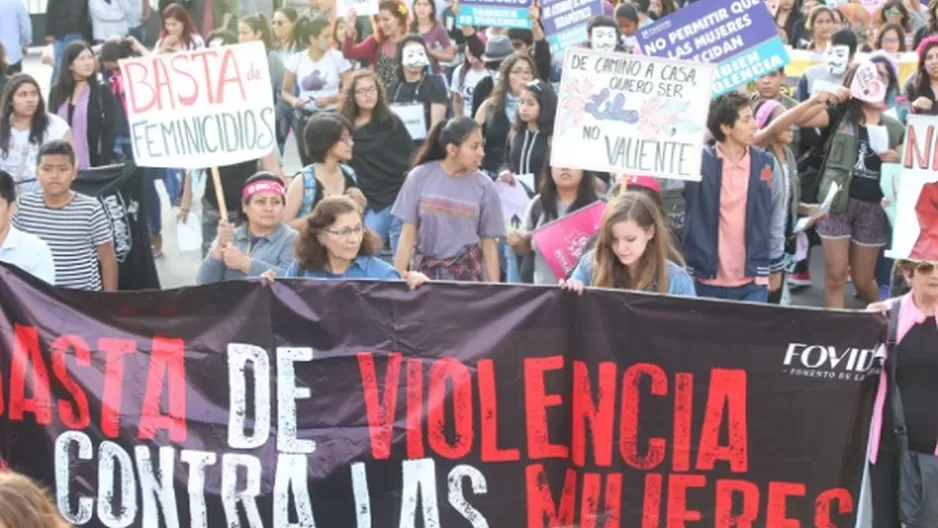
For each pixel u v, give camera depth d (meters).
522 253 9.09
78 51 12.05
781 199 9.07
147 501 6.64
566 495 6.62
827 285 11.15
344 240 7.13
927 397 6.54
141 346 6.59
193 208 14.84
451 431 6.56
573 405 6.54
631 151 7.77
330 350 6.55
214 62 7.56
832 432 6.43
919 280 6.43
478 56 14.36
